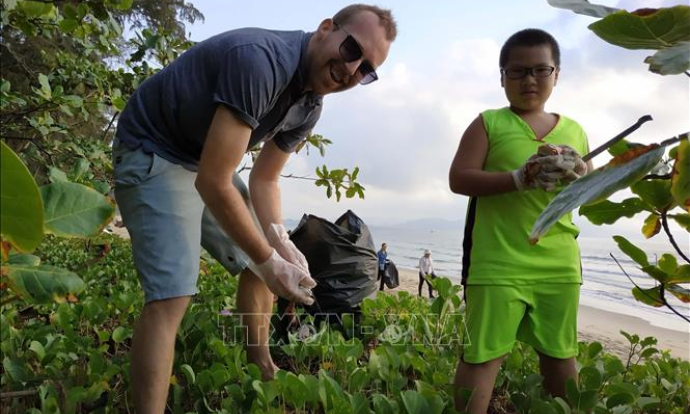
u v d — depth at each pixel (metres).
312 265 3.57
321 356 2.71
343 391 2.11
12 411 1.85
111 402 1.93
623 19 0.91
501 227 2.07
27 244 0.85
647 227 1.72
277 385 1.99
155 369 1.82
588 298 20.12
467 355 2.00
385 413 1.93
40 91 3.79
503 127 2.16
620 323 14.20
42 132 4.00
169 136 1.99
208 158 1.79
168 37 4.31
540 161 1.85
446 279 3.11
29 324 2.84
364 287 3.65
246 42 1.84
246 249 2.00
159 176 1.95
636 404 2.22
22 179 0.78
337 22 1.98
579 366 2.61
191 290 1.92
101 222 1.20
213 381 2.05
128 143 1.99
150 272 1.87
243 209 1.90
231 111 1.77
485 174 2.06
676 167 1.07
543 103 2.22
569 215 2.16
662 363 3.09
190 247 1.96
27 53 10.90
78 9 2.84
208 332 2.80
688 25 0.89
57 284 1.15
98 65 4.53
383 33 1.98
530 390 2.22
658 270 1.67
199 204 2.06
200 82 1.91
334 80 1.99
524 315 2.11
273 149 2.58
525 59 2.14
